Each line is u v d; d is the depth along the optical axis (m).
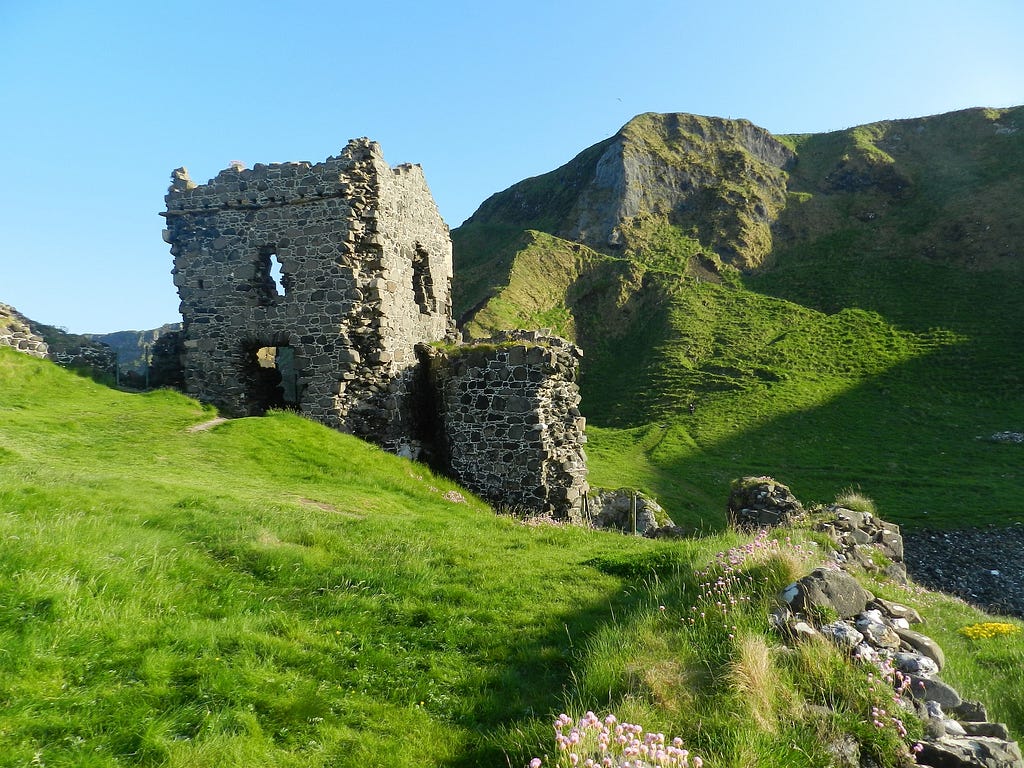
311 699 6.30
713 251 109.44
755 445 53.09
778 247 112.31
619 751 4.99
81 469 13.70
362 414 22.02
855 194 121.00
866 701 5.97
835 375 71.81
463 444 22.27
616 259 105.12
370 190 22.38
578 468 22.20
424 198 26.89
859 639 6.92
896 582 12.82
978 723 6.28
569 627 8.27
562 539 13.10
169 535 9.82
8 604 6.41
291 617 8.08
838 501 16.92
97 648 6.32
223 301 23.12
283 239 22.55
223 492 13.36
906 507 38.09
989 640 10.29
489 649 7.70
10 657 5.80
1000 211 102.06
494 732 6.05
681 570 9.90
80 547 8.04
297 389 23.19
